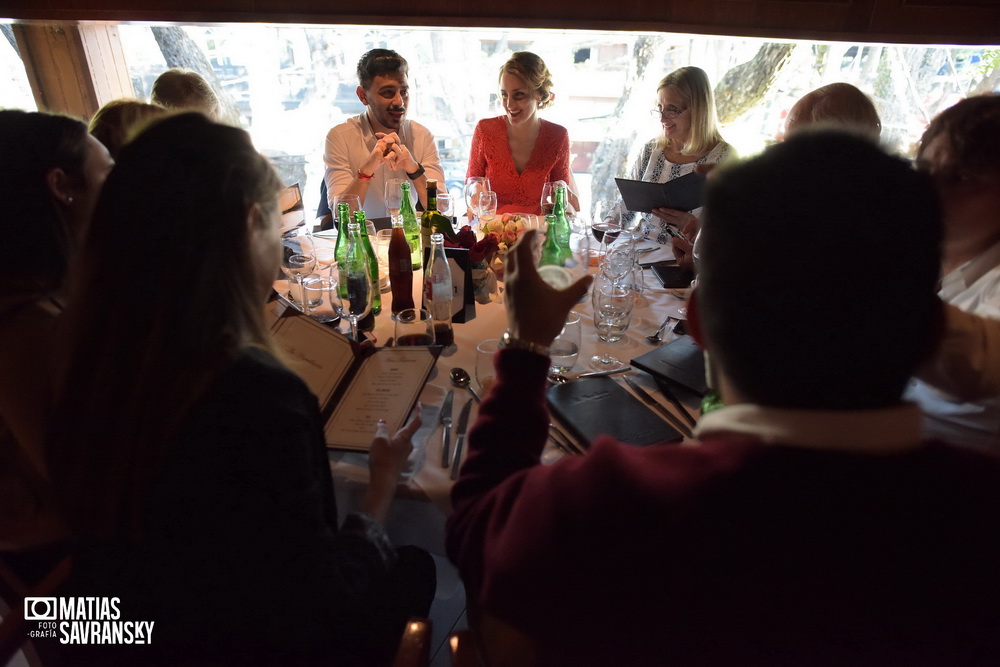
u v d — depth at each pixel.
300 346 1.25
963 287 1.24
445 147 4.03
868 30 2.88
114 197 0.72
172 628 0.80
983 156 1.09
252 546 0.73
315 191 4.03
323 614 0.82
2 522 0.94
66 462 0.72
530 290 0.76
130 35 3.39
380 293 1.78
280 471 0.73
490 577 0.54
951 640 0.44
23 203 0.91
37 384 0.87
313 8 2.82
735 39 2.92
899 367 0.44
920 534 0.43
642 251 2.14
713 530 0.45
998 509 0.43
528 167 2.85
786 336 0.45
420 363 1.23
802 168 0.46
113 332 0.70
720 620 0.46
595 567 0.48
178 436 0.70
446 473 1.05
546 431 0.73
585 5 2.83
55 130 0.96
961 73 3.48
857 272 0.43
